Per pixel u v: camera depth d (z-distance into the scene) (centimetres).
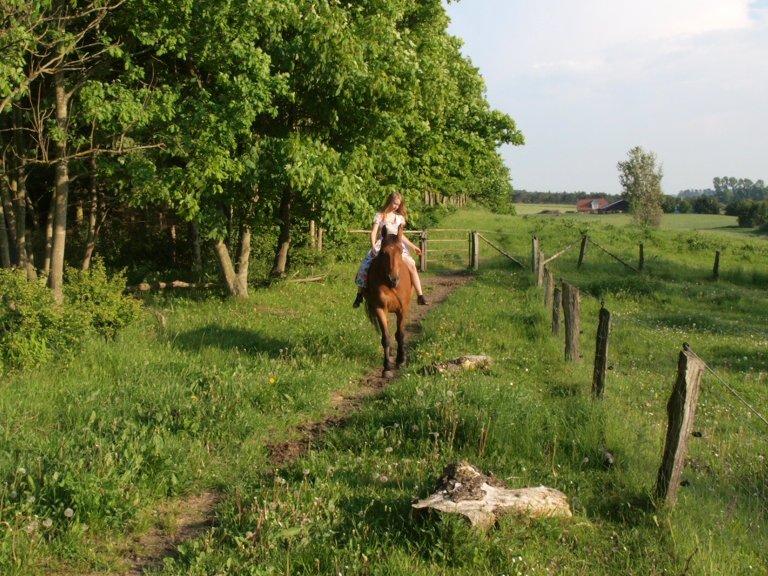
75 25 1230
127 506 602
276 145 1473
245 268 1714
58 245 1209
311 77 1488
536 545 550
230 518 600
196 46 1284
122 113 1142
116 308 1148
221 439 798
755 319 2056
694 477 730
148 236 2083
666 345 1514
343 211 1567
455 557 526
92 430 761
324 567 523
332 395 1016
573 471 729
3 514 563
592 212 13775
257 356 1154
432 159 2181
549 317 1541
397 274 1116
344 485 667
